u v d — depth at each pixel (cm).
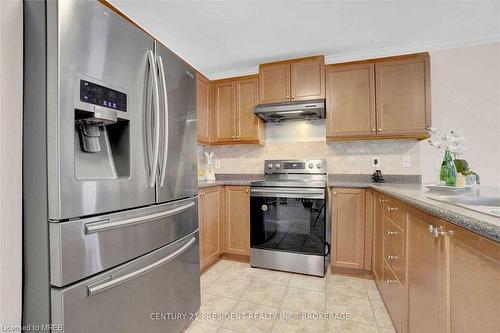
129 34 110
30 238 88
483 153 233
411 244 123
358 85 246
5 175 84
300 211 238
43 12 85
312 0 183
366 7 191
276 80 274
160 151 125
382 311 175
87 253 92
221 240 271
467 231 74
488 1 185
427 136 229
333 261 235
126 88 108
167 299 135
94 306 95
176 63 142
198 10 193
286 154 300
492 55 232
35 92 87
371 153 270
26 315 89
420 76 231
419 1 185
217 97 299
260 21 209
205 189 240
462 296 76
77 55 89
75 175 92
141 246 115
